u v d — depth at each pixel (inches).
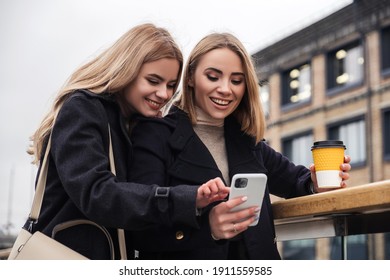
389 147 748.6
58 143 57.1
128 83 62.6
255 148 71.6
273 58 945.5
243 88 68.1
